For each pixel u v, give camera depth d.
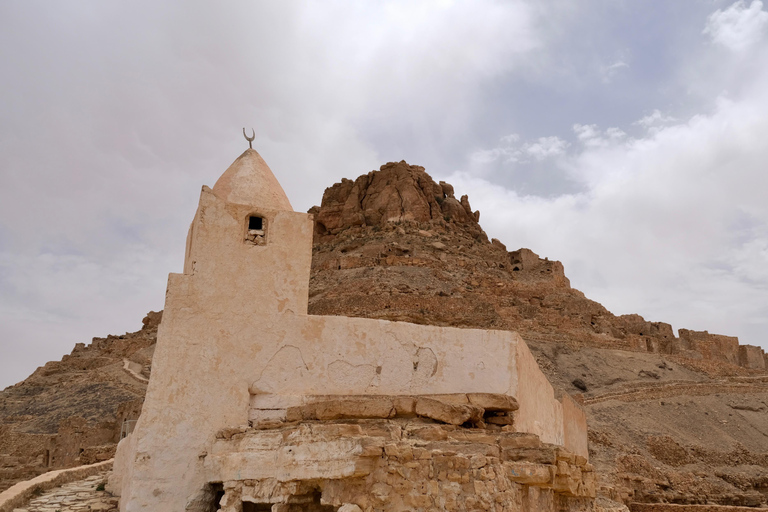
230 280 12.90
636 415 52.81
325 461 9.93
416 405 11.99
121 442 15.82
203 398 12.21
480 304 68.25
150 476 11.62
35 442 45.06
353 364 13.18
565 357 64.62
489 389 13.92
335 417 11.73
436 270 79.38
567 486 11.16
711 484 41.62
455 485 9.62
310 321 13.15
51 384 64.44
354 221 98.56
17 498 13.41
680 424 52.66
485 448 10.35
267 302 13.02
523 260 94.94
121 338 83.94
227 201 13.32
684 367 68.50
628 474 39.22
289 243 13.46
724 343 81.38
